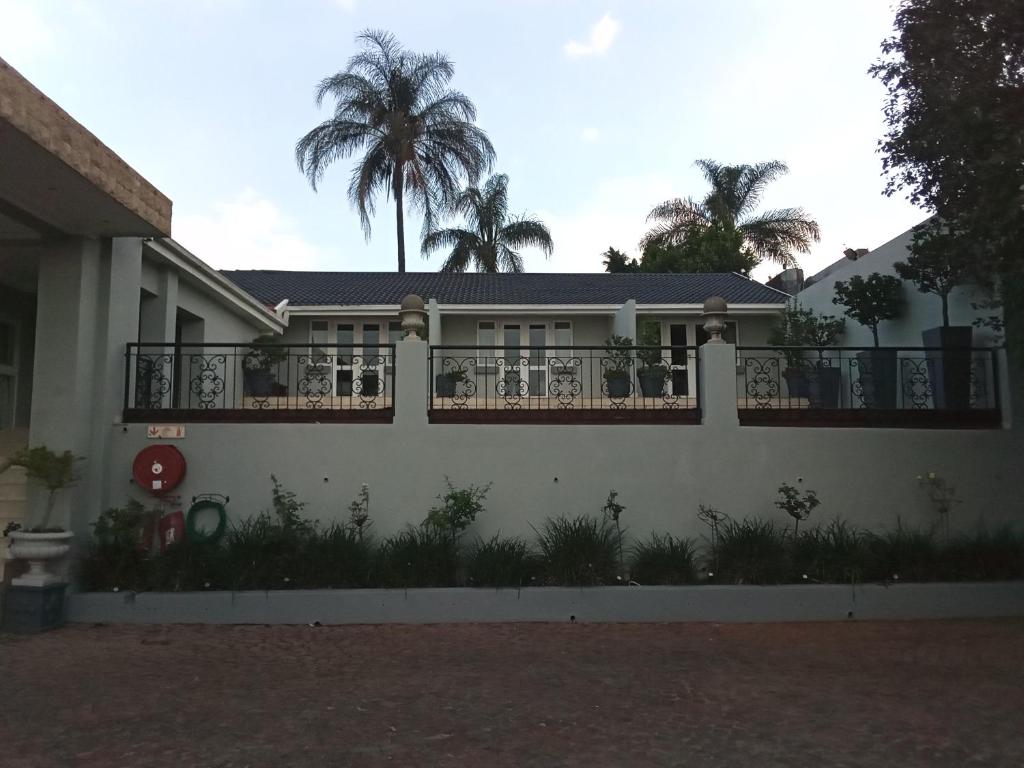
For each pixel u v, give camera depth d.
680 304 18.05
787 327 15.09
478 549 8.69
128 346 9.05
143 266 10.40
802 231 34.47
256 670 6.41
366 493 8.89
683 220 35.31
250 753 4.63
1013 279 8.19
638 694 5.78
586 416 9.12
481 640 7.45
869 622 8.23
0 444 9.65
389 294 19.48
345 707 5.46
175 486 8.74
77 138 6.80
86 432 8.38
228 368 12.38
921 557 8.63
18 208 7.64
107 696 5.67
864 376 9.95
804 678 6.18
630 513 8.99
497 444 9.01
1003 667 6.44
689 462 9.07
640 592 8.30
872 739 4.87
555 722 5.18
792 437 9.15
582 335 18.98
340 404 9.39
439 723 5.15
